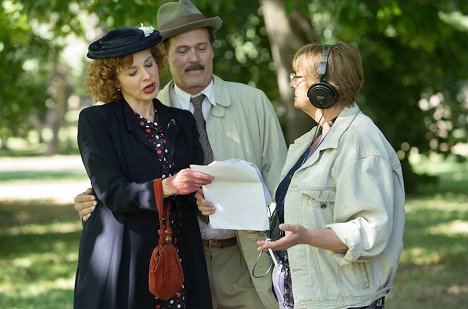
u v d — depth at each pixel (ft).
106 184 15.89
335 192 15.33
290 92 38.01
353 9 36.17
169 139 16.71
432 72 71.05
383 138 15.39
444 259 42.75
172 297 16.38
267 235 16.46
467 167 113.29
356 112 15.64
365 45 68.33
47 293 36.94
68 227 63.57
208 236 18.25
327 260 15.33
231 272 18.51
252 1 55.26
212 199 16.06
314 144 16.24
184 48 18.51
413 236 51.83
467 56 68.13
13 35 47.73
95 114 16.39
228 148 18.81
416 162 121.60
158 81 16.47
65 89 186.29
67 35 45.01
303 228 14.49
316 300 15.29
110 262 15.96
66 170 136.15
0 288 38.24
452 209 66.54
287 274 16.37
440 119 75.56
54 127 186.80
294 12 37.65
